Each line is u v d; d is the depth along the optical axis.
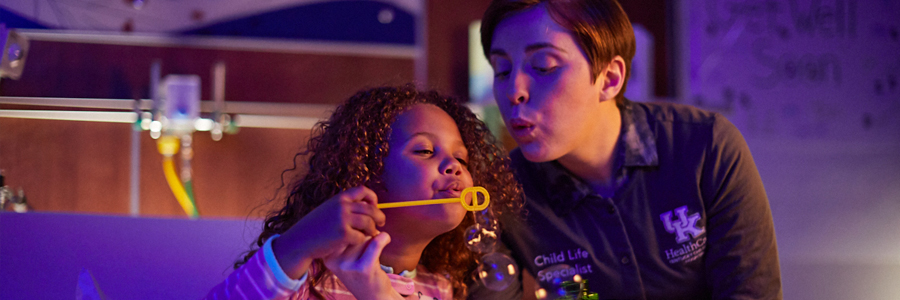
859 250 2.46
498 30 0.93
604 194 1.04
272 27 2.06
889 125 2.55
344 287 0.87
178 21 1.98
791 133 2.49
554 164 1.04
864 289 1.80
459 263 1.01
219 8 2.02
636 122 1.04
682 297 1.06
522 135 0.92
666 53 2.35
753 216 1.00
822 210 2.48
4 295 1.00
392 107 0.86
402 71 2.16
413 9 2.18
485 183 0.99
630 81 2.25
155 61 1.95
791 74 2.50
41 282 1.01
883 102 2.56
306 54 2.07
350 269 0.70
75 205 1.86
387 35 2.15
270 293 0.69
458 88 2.20
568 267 1.02
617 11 0.95
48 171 1.83
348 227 0.66
